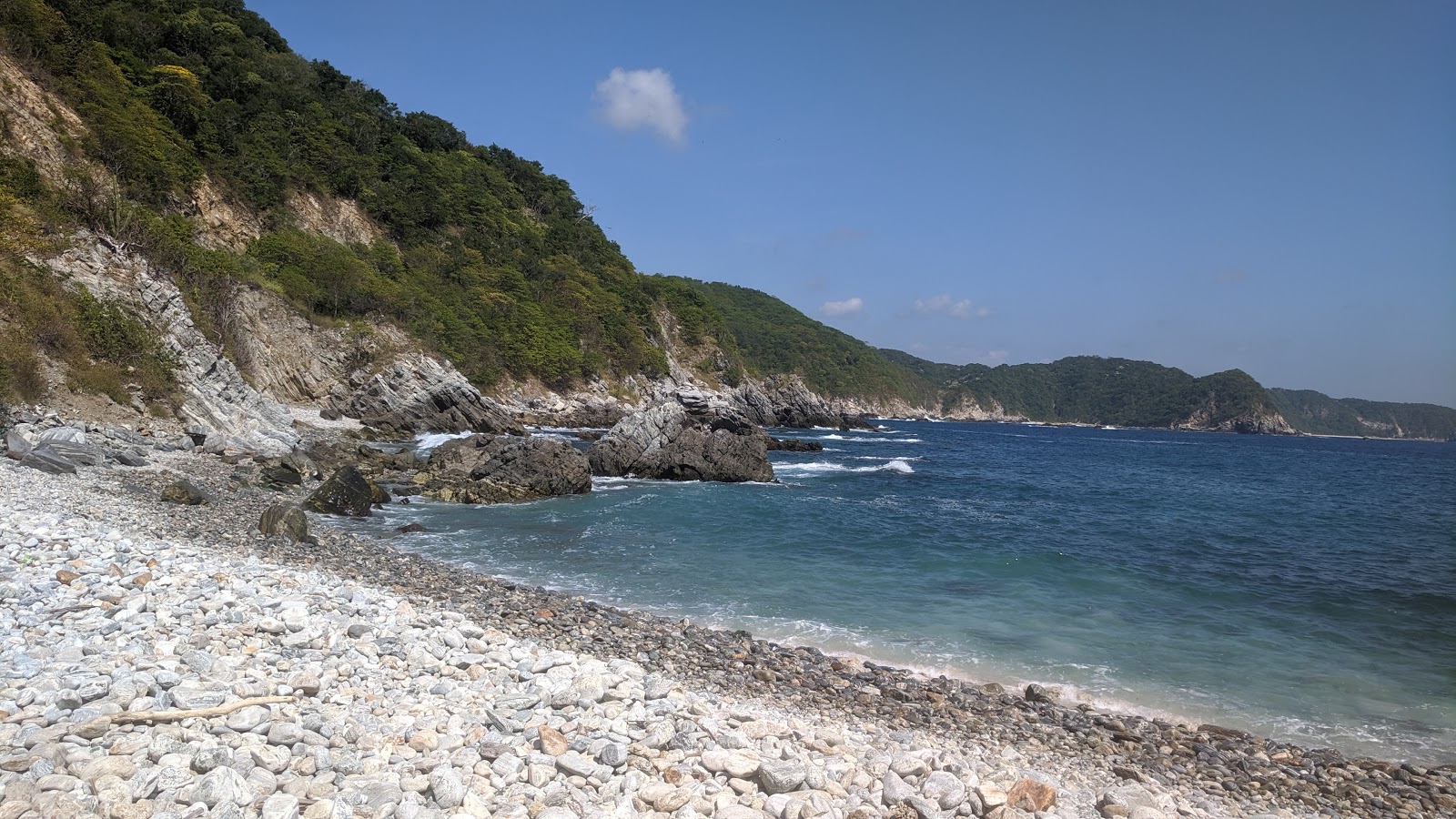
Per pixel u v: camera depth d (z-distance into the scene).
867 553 21.55
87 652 6.93
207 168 60.72
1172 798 8.08
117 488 19.89
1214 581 19.75
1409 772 9.59
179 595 8.80
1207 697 11.98
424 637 8.84
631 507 28.55
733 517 27.08
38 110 43.50
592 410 80.25
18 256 29.02
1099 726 10.59
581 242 115.69
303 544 17.14
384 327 64.00
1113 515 31.89
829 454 64.25
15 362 24.78
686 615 14.93
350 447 36.56
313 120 76.62
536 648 9.30
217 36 73.31
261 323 52.69
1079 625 15.39
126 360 30.36
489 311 80.38
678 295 126.62
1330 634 15.35
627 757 6.18
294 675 6.88
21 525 11.05
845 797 6.03
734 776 6.09
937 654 13.36
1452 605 17.84
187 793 4.85
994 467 56.84
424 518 24.64
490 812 5.27
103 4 62.44
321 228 70.62
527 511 26.91
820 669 12.01
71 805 4.52
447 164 99.25
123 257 34.81
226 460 28.06
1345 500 42.03
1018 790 6.35
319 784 5.19
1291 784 9.12
